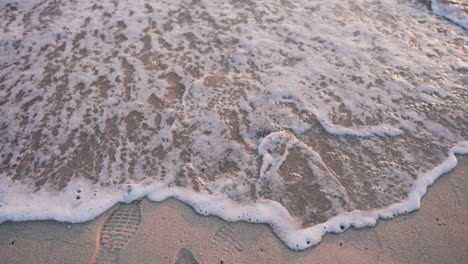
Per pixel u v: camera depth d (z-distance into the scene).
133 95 3.57
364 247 2.57
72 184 2.96
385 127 3.31
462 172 2.99
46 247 2.59
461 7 4.43
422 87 3.62
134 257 2.52
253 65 3.83
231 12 4.44
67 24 4.32
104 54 3.97
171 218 2.73
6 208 2.80
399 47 4.01
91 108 3.47
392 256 2.51
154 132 3.29
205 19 4.36
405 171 3.01
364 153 3.13
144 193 2.88
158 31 4.21
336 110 3.43
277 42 4.07
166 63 3.86
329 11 4.45
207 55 3.94
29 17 4.44
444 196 2.84
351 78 3.70
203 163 3.08
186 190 2.90
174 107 3.46
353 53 3.94
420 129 3.30
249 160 3.09
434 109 3.45
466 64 3.83
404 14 4.42
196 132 3.28
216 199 2.84
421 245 2.56
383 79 3.69
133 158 3.12
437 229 2.65
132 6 4.55
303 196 2.87
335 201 2.84
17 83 3.70
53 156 3.14
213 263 2.49
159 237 2.62
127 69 3.80
